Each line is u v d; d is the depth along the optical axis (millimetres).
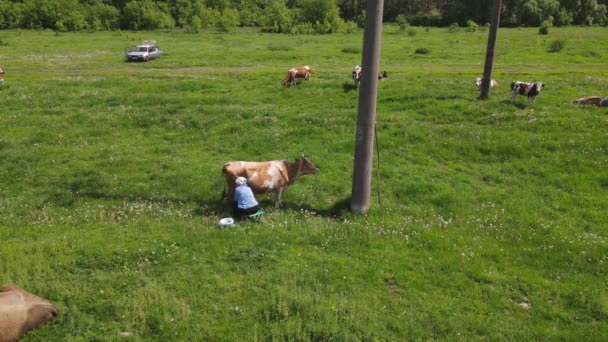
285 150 18250
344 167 16719
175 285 9094
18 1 117188
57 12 108562
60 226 11656
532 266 10656
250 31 107438
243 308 8523
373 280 9664
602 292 9648
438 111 23688
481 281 9945
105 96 27531
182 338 7816
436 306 8961
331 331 8039
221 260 10055
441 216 13398
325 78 35594
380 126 21000
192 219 12203
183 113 23516
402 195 14758
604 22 114750
